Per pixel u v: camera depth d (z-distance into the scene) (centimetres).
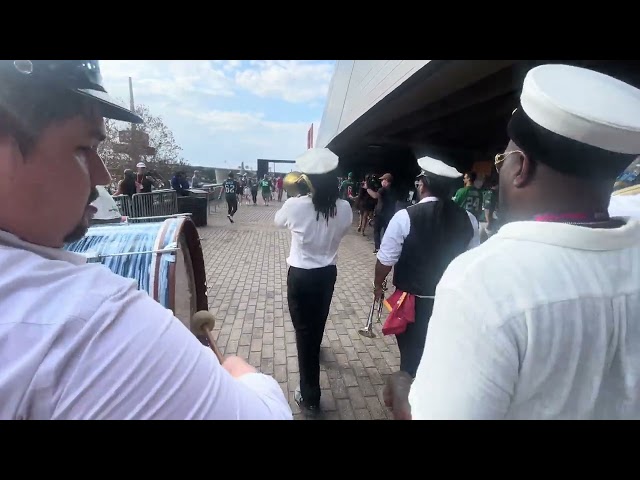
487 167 1788
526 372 69
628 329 70
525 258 73
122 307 53
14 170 53
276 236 1026
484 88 901
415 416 79
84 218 66
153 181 1245
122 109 68
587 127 68
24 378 46
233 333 408
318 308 265
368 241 991
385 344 387
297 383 318
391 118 1420
